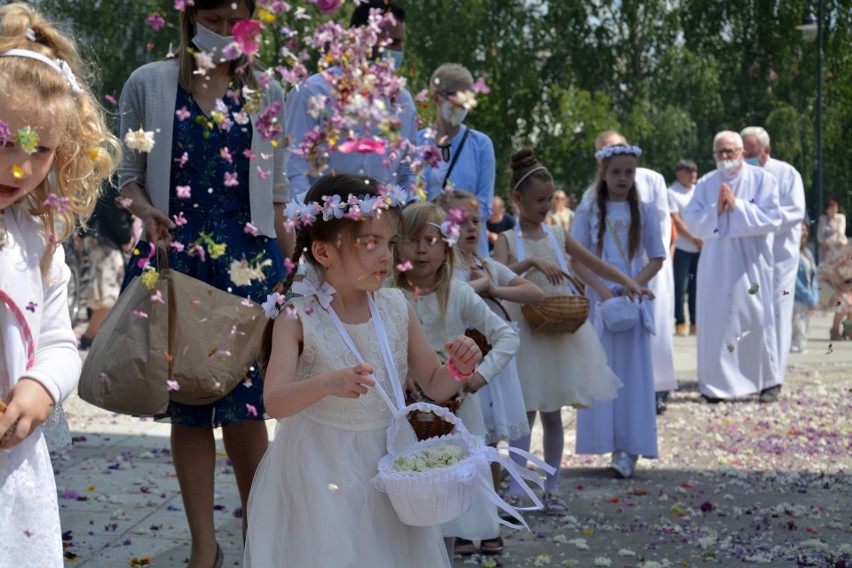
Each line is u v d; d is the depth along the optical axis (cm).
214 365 416
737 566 498
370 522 321
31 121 260
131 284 435
